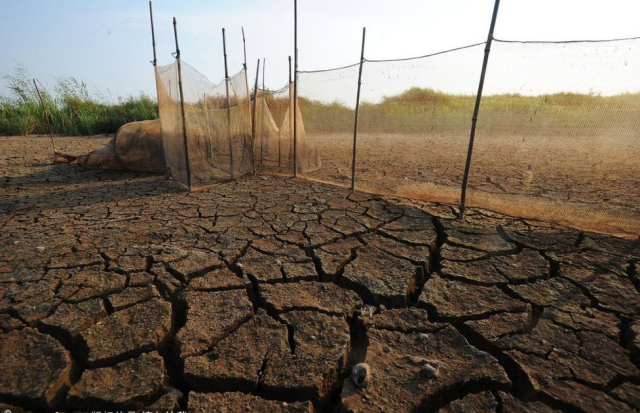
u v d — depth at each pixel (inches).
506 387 68.5
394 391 67.7
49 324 84.0
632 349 77.0
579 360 74.2
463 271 112.0
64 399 66.0
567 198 191.2
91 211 171.5
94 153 271.4
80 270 109.7
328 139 275.0
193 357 75.4
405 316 90.8
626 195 197.6
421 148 324.8
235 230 146.6
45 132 578.2
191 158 213.8
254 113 265.6
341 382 73.2
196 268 111.7
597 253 122.0
